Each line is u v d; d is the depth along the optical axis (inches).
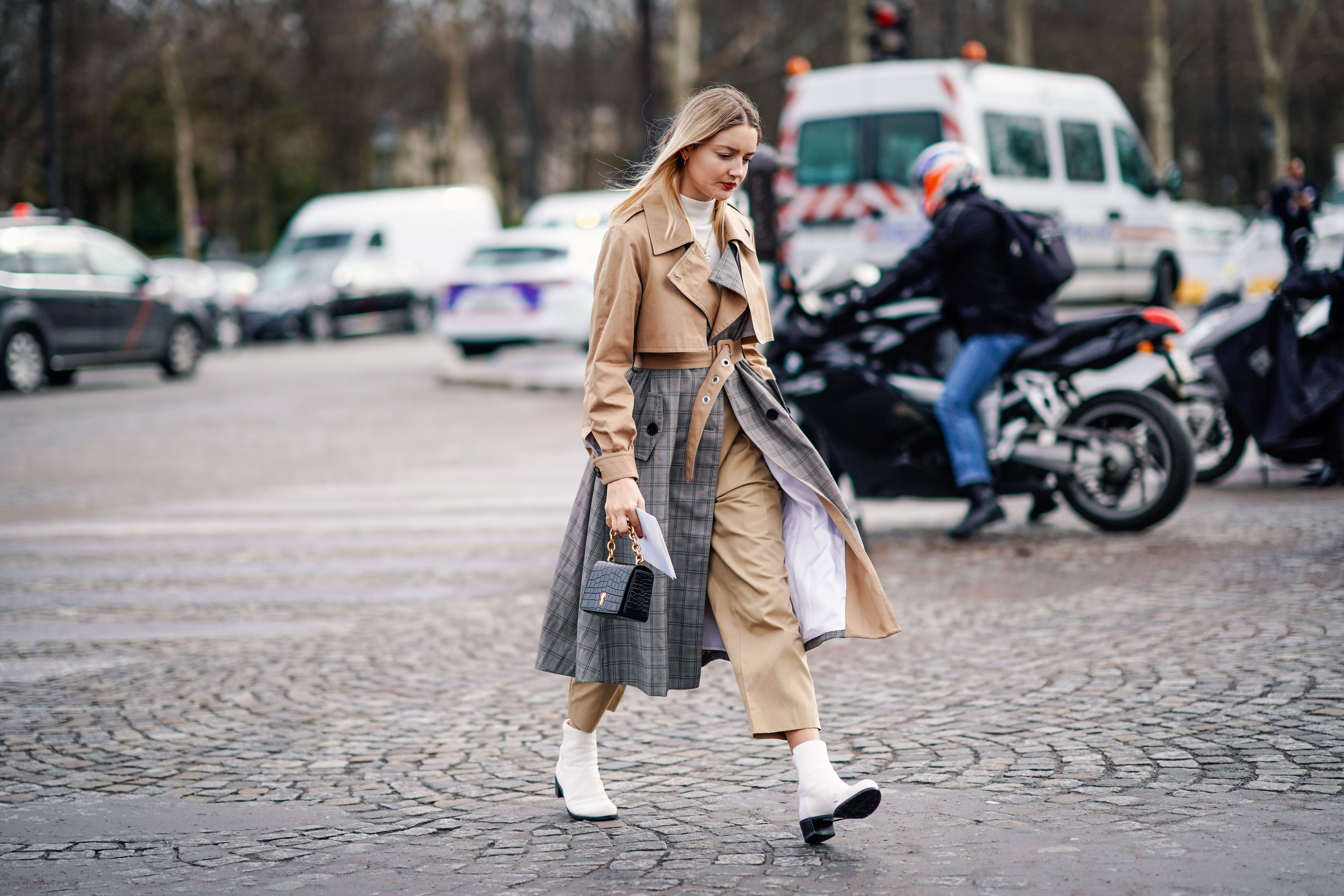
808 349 343.0
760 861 153.6
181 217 1823.3
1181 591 281.9
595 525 163.2
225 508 435.8
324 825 172.1
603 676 161.8
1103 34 2127.2
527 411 691.4
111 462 547.5
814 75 669.3
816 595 157.8
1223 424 414.0
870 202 645.9
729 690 232.7
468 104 2466.8
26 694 238.5
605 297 157.5
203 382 903.1
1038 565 316.2
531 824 170.2
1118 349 333.4
